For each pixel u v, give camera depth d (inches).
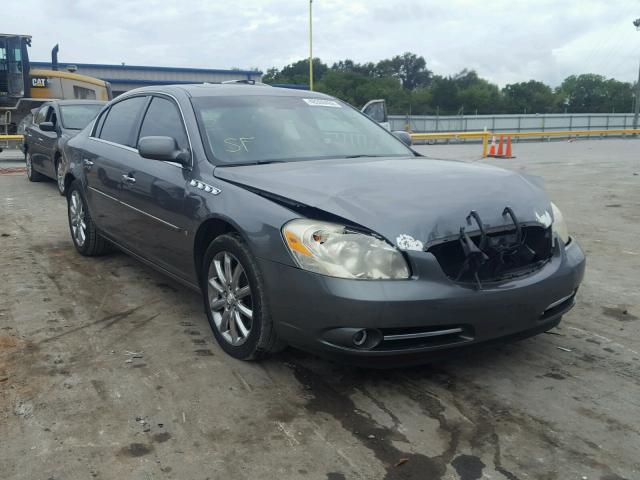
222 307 146.5
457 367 138.8
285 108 180.7
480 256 118.2
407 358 118.3
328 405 121.8
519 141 1402.6
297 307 121.2
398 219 118.8
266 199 132.4
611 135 1743.4
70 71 784.9
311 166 149.8
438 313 115.1
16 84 714.8
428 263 116.2
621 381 132.4
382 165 152.3
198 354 145.0
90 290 192.9
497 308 119.7
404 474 99.9
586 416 118.0
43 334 156.7
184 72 1929.1
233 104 174.4
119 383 130.0
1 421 114.6
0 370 135.7
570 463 103.0
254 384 130.2
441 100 3865.7
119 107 213.6
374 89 3548.2
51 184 450.6
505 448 107.3
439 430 112.9
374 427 113.8
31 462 102.0
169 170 164.1
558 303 132.6
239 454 105.1
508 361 142.0
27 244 255.4
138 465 101.7
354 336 114.9
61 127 390.0
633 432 112.4
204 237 151.0
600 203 370.0
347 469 101.2
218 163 152.4
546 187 446.9
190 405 121.2
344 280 114.9
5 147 701.9
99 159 205.8
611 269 221.9
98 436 109.9
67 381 130.8
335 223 119.8
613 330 161.9
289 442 108.8
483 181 138.5
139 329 160.9
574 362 141.8
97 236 223.0
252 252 129.1
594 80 4382.4
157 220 167.2
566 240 143.0
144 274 210.2
